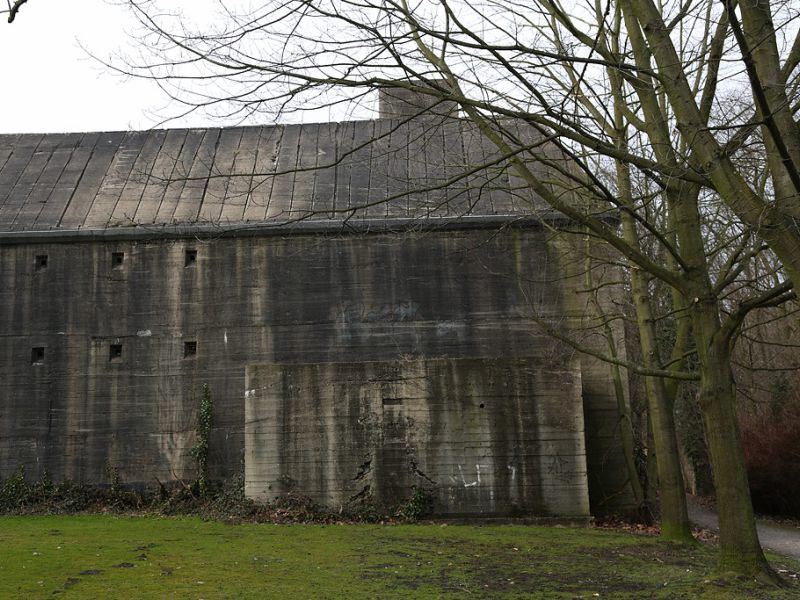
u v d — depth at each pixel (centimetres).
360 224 2083
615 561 1257
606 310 2020
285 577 1098
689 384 2991
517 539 1494
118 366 2100
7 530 1608
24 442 2067
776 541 1814
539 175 2052
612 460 1953
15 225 2175
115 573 1108
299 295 2106
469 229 2100
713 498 3002
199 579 1072
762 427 2670
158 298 2131
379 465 1798
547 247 2069
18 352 2114
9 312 2134
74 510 1986
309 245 2127
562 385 1797
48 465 2055
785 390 2669
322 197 2202
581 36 1114
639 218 1047
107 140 2531
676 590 1020
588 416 1980
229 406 2061
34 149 2502
